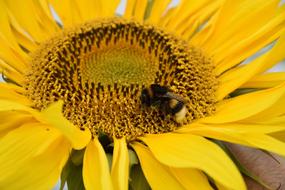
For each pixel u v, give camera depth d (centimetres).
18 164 19
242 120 22
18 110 21
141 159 21
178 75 24
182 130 22
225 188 20
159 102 22
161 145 21
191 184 20
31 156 19
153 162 21
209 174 18
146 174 20
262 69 22
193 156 20
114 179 20
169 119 22
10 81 24
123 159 20
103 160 20
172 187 20
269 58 22
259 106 21
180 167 19
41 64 24
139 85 23
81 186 21
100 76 24
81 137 21
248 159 23
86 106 22
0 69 24
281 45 21
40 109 23
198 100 24
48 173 20
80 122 22
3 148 20
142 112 22
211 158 19
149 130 22
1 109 20
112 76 24
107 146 22
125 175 19
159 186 20
